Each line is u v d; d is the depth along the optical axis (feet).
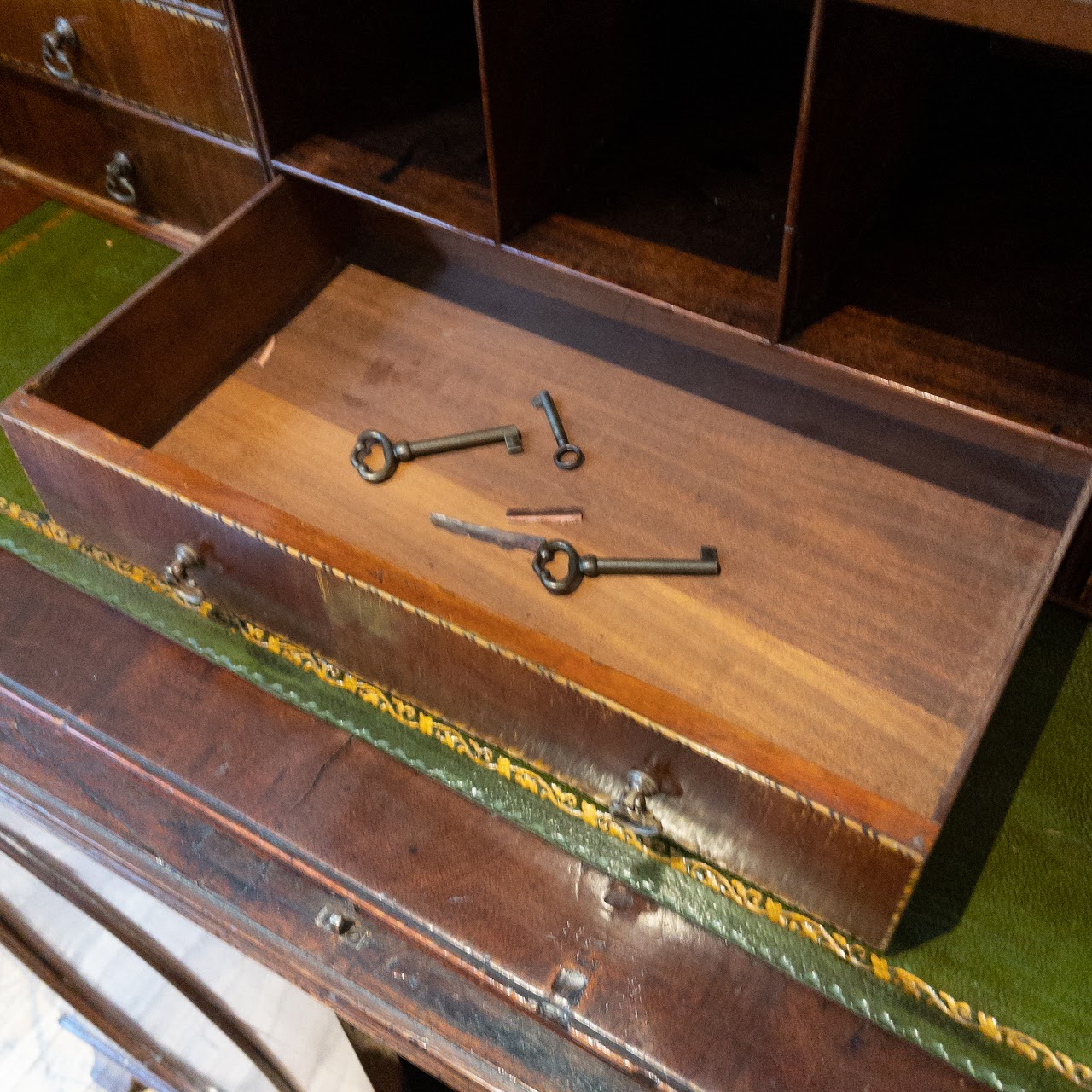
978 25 2.22
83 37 3.85
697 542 3.32
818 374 3.48
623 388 3.72
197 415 3.67
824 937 2.72
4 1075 5.10
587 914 2.78
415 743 3.07
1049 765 2.96
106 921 3.83
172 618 3.33
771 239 3.45
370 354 3.85
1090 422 2.89
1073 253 3.35
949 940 2.71
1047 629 3.19
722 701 3.00
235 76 3.58
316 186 3.84
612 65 3.57
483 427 3.64
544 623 3.15
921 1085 2.54
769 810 2.42
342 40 3.81
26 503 3.58
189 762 3.06
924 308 3.19
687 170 3.70
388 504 3.44
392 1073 4.13
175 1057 4.47
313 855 2.90
